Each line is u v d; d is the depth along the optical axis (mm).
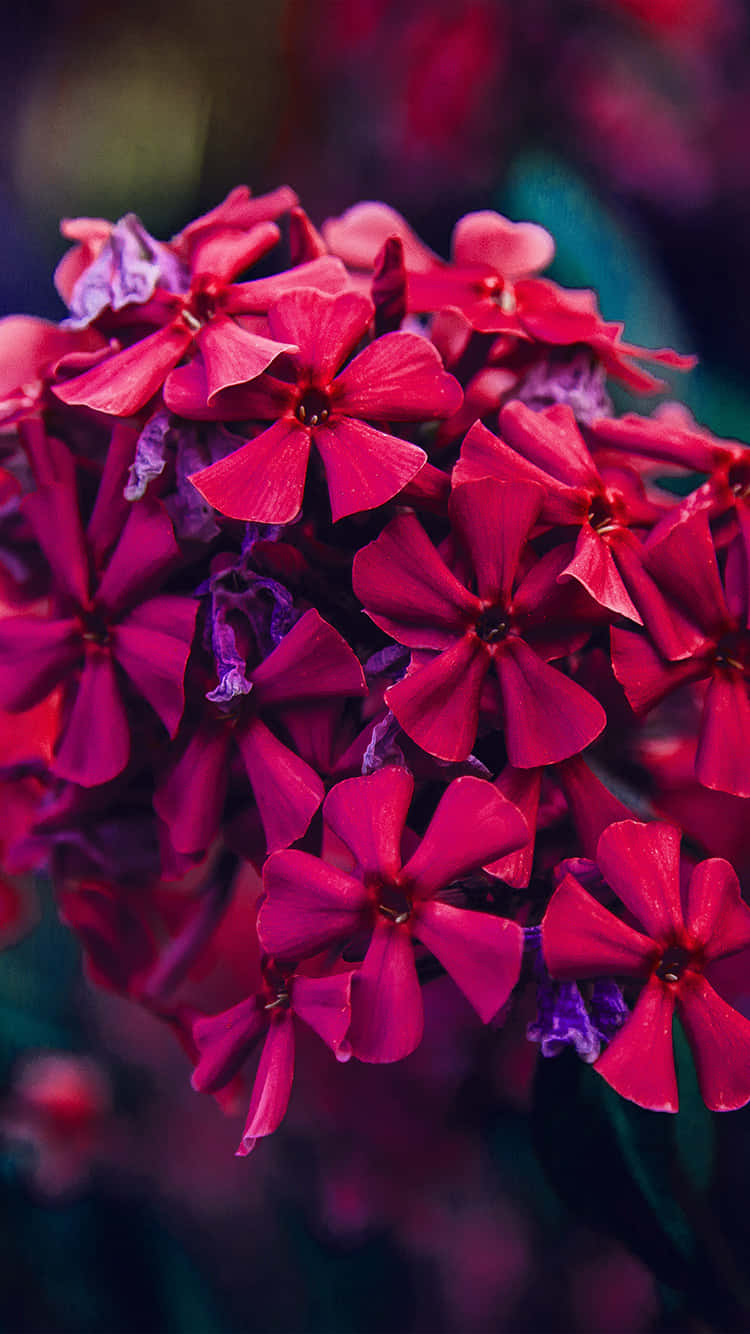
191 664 258
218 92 531
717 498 259
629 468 269
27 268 539
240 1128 361
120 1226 353
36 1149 352
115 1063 368
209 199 539
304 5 513
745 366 448
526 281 278
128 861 277
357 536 259
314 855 259
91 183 535
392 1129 340
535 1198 351
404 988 247
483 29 487
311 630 250
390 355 254
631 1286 346
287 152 537
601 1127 274
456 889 259
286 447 250
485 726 257
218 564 257
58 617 264
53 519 263
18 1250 348
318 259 265
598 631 258
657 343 386
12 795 294
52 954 371
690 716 275
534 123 495
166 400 252
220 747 257
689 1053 280
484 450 252
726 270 471
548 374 269
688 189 478
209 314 261
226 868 280
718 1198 302
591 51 493
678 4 496
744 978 276
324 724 256
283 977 256
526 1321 347
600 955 248
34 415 267
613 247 393
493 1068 324
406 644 250
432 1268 351
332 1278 351
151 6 529
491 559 250
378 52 508
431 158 506
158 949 295
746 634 256
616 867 249
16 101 543
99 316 262
